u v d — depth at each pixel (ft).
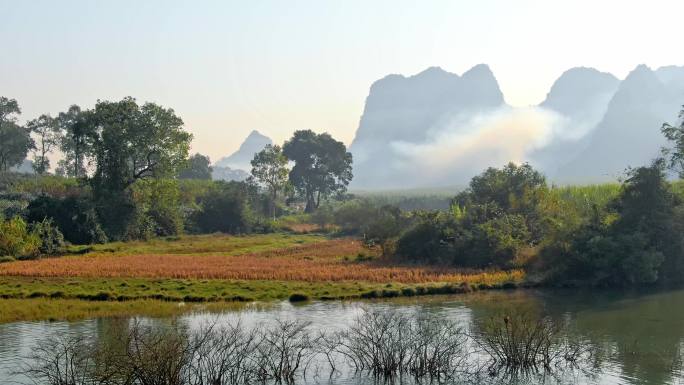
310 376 81.10
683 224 176.86
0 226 226.17
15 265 193.57
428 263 209.97
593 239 170.91
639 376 80.84
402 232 227.40
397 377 80.48
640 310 130.62
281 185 490.08
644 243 168.35
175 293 146.51
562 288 163.94
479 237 200.44
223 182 443.73
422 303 139.64
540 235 214.28
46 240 242.78
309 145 568.00
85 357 73.92
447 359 81.51
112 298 140.97
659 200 181.98
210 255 242.17
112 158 301.63
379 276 173.27
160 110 314.35
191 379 76.02
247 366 82.79
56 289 148.25
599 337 103.81
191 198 374.63
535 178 272.31
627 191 187.11
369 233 235.20
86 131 305.32
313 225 422.82
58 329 110.22
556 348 92.53
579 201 239.71
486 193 267.39
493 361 86.02
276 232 380.78
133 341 87.35
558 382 78.07
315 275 175.22
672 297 149.18
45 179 399.85
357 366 83.20
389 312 124.98
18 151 494.59
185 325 111.65
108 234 292.61
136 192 314.14
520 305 136.87
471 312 126.62
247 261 214.69
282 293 148.36
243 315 124.47
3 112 493.77
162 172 318.24
